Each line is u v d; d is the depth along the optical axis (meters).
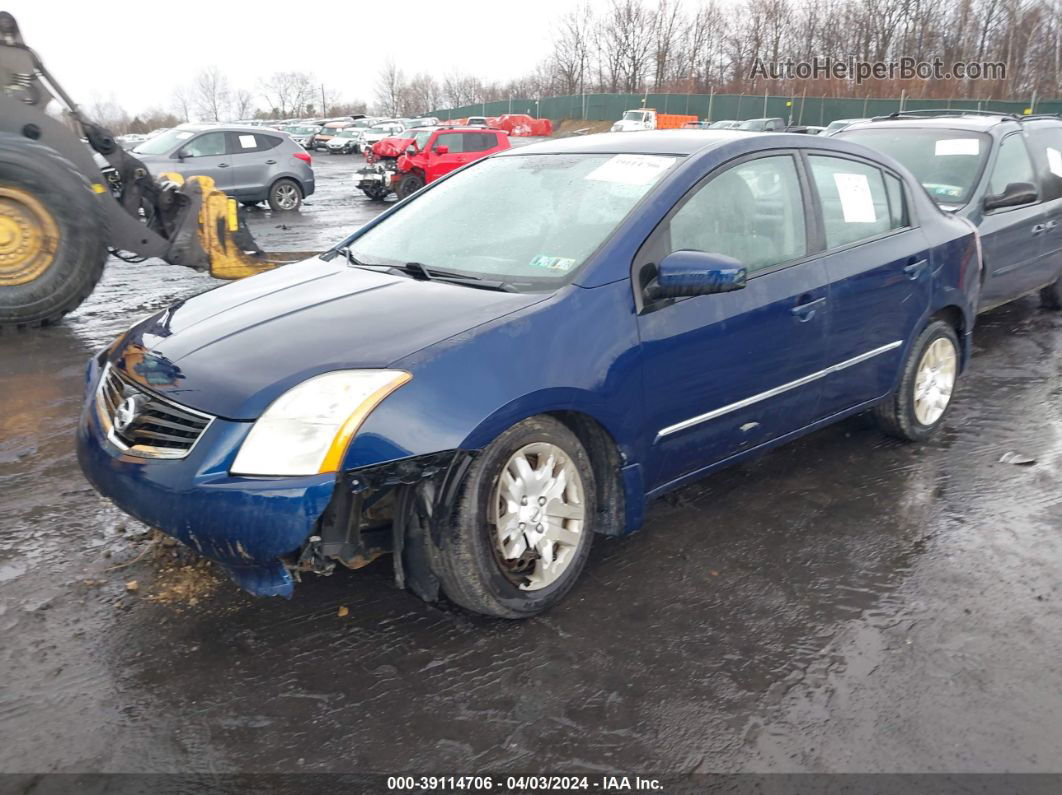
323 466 2.59
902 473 4.45
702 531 3.80
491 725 2.55
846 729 2.57
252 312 3.24
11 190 6.86
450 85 96.44
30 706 2.59
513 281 3.29
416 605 3.17
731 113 54.94
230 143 16.98
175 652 2.87
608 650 2.93
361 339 2.87
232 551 2.62
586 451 3.31
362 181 20.66
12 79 7.39
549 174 3.90
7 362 6.28
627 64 74.44
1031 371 6.29
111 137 8.28
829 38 62.75
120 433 2.92
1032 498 4.16
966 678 2.81
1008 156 7.00
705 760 2.44
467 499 2.82
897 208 4.55
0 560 3.43
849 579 3.41
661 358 3.29
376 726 2.54
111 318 7.85
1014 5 54.66
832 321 4.00
